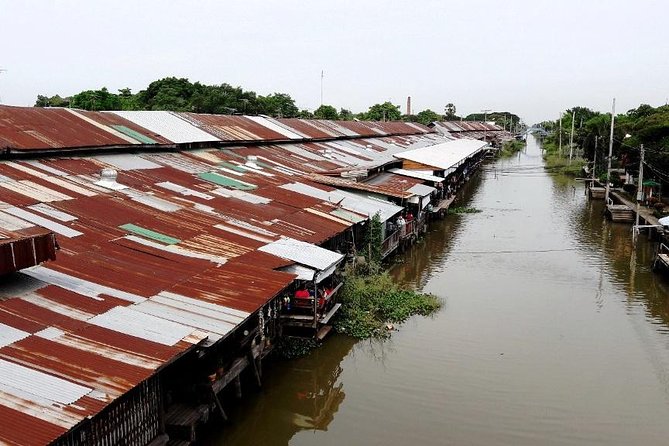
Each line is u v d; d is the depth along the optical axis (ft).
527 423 44.37
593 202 153.79
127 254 42.98
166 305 36.22
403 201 97.35
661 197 134.92
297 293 55.11
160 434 33.73
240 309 37.58
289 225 62.49
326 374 52.13
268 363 53.11
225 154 93.71
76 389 25.55
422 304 69.51
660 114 143.74
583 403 47.47
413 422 44.55
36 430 22.50
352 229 79.20
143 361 28.84
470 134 379.35
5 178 52.24
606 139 192.44
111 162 68.33
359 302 66.28
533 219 129.70
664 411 46.44
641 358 56.34
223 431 43.04
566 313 68.80
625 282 81.56
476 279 82.64
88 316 32.40
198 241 50.08
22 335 28.78
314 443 42.11
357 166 115.44
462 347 58.39
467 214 135.54
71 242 42.01
